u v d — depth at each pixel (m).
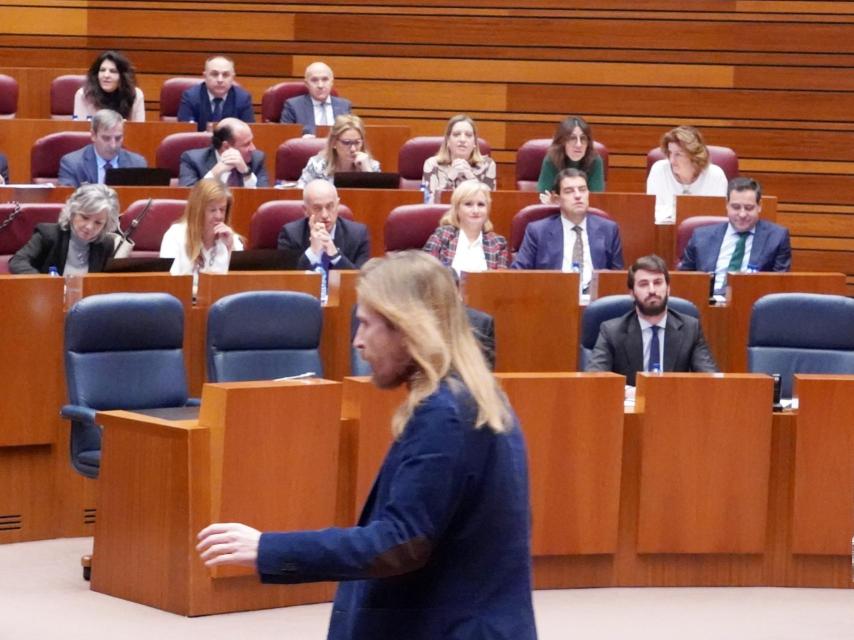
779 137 14.66
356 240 9.74
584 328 8.41
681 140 11.83
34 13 15.63
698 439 6.95
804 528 7.07
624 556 7.05
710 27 14.66
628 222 10.99
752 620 6.57
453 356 3.18
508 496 3.15
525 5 14.97
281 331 7.55
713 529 7.00
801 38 14.55
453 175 11.70
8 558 7.28
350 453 6.71
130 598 6.51
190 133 12.23
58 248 8.59
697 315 8.51
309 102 13.63
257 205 10.71
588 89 14.94
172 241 8.96
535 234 10.11
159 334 7.20
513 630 3.13
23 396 7.52
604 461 6.87
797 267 14.74
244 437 6.21
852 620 6.62
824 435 7.00
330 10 15.32
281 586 6.52
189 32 15.54
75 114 13.66
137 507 6.46
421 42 15.18
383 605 3.16
